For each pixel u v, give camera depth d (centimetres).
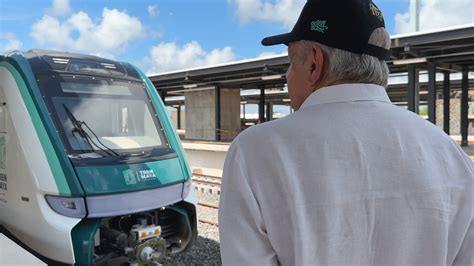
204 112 2953
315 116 110
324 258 100
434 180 108
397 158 107
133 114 496
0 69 465
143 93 522
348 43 109
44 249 405
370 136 107
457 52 1594
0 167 469
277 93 3709
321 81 116
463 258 110
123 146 457
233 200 107
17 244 432
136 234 432
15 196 438
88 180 403
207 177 1207
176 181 473
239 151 110
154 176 450
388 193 104
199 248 589
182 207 494
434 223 106
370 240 104
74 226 393
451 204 109
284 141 107
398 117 114
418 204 105
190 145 1473
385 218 104
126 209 418
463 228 109
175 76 2427
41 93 433
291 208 100
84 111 452
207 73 2238
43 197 404
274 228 102
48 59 466
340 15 109
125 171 428
